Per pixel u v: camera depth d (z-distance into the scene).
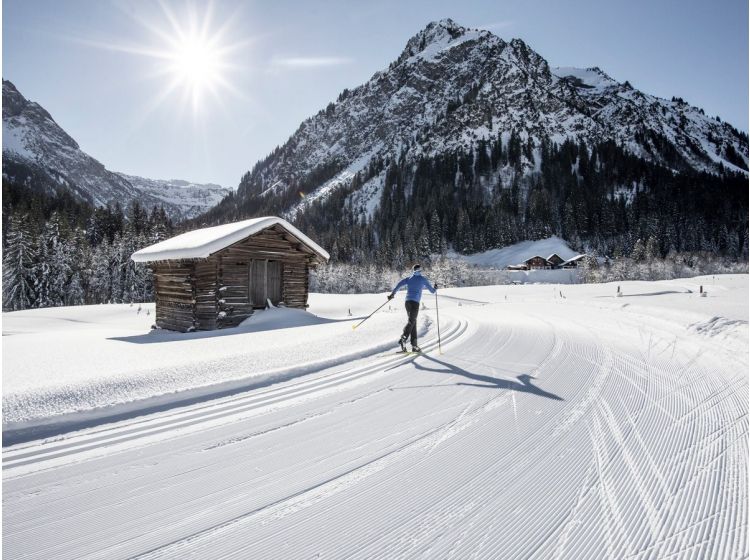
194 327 14.32
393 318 11.82
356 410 4.75
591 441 3.80
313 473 3.38
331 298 30.27
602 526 2.64
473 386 5.53
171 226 84.62
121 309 26.91
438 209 151.12
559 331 10.17
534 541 2.53
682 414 4.36
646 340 8.62
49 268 45.00
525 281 94.00
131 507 2.97
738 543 2.42
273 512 2.88
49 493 3.15
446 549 2.48
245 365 6.48
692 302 16.16
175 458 3.68
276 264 15.93
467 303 28.70
